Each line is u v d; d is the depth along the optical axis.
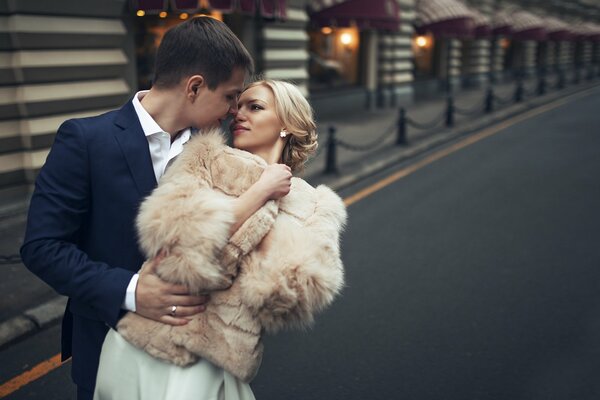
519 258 5.37
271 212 1.42
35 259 1.39
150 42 9.23
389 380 3.33
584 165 9.91
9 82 6.34
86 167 1.45
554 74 36.12
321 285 1.41
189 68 1.46
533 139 12.80
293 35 12.04
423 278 4.88
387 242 5.86
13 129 6.46
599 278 4.86
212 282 1.34
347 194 7.91
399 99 17.73
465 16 18.72
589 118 16.19
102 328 1.60
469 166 9.91
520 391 3.21
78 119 1.50
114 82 7.61
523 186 8.42
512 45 31.81
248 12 8.23
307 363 3.52
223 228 1.32
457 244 5.79
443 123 14.55
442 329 3.94
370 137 12.08
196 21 1.49
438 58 22.48
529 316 4.13
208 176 1.43
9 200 6.46
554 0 35.56
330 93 15.31
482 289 4.63
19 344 3.73
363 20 13.38
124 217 1.49
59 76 6.77
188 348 1.42
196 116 1.52
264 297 1.36
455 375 3.38
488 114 16.56
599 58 44.72
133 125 1.52
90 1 6.87
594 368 3.44
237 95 1.56
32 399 3.15
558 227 6.37
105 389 1.51
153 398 1.46
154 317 1.41
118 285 1.40
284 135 1.65
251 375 1.47
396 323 4.04
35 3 6.26
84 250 1.54
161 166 1.56
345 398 3.16
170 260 1.33
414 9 18.73
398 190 8.19
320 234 1.50
